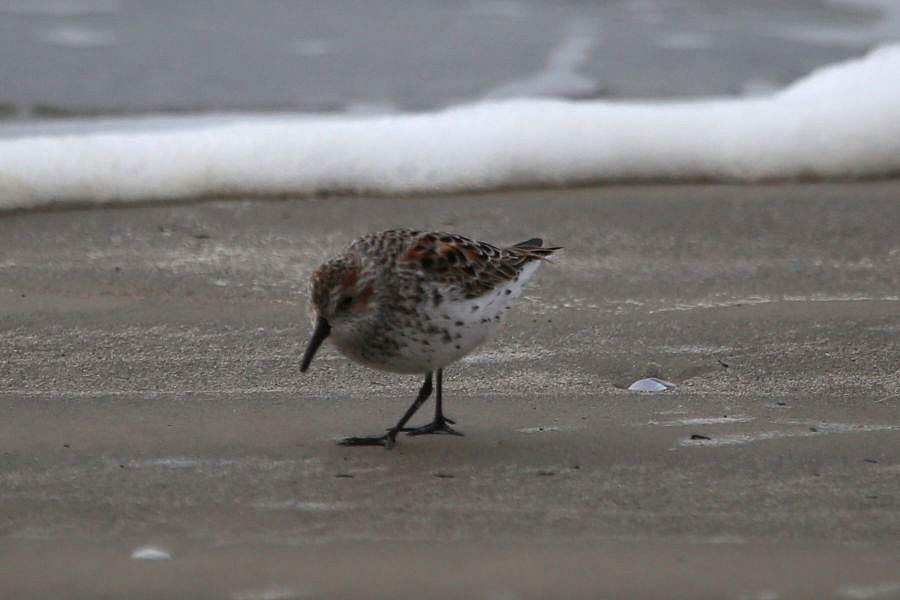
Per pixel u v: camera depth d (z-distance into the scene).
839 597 6.35
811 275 12.52
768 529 7.32
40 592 6.35
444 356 8.89
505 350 10.70
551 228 14.07
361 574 6.61
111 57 21.45
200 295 11.91
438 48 22.27
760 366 10.33
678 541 7.13
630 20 24.66
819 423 9.17
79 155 15.41
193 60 21.36
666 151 16.22
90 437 8.77
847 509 7.64
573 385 10.03
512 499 7.83
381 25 24.20
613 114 16.67
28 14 24.64
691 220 14.30
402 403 9.69
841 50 22.20
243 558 6.82
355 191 15.45
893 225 14.12
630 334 11.00
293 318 11.38
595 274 12.56
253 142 15.95
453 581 6.52
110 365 10.20
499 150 15.98
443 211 14.73
